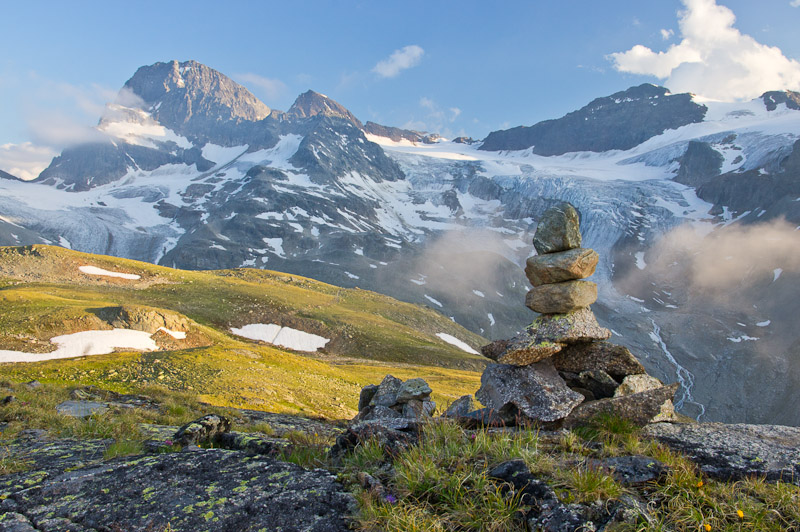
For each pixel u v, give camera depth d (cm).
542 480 518
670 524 449
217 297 12962
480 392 888
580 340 887
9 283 11169
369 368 8825
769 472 546
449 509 496
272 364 5531
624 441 688
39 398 1561
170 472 596
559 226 912
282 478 578
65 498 518
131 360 4666
